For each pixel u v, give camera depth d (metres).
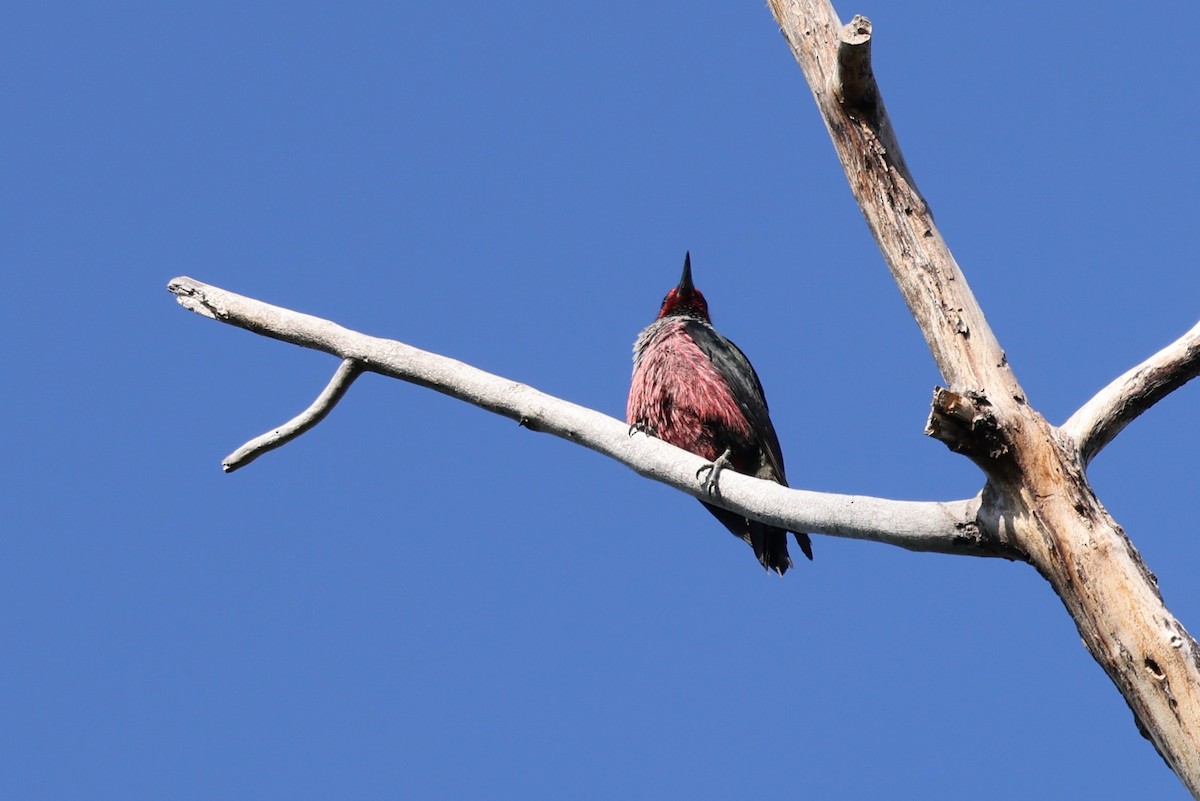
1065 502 9.30
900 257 10.94
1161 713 8.80
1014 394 9.91
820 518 10.55
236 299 12.86
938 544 9.82
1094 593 9.11
